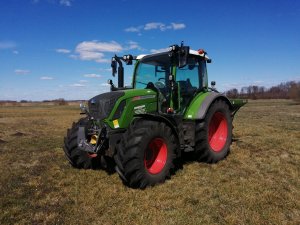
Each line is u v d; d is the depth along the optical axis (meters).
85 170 6.44
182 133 6.56
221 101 7.23
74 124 6.66
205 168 6.48
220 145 7.16
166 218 4.27
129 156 5.13
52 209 4.55
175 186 5.45
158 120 5.80
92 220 4.24
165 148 5.70
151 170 5.54
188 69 7.05
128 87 7.17
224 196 4.98
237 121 15.35
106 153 5.64
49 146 9.30
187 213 4.41
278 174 6.10
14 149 8.87
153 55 6.96
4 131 13.52
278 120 15.85
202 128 6.56
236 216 4.30
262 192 5.14
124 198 4.93
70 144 6.36
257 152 7.80
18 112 31.14
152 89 6.41
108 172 6.27
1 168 6.80
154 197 4.96
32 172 6.42
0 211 4.51
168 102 6.54
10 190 5.35
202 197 4.96
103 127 5.59
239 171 6.28
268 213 4.38
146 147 5.28
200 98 6.90
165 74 6.67
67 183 5.66
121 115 5.73
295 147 8.27
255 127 12.34
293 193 5.12
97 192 5.20
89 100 6.16
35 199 4.96
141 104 6.01
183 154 7.55
